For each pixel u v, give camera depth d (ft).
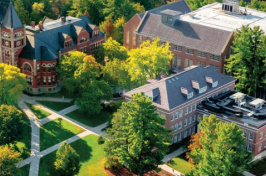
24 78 489.26
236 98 462.19
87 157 431.02
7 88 469.16
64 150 386.73
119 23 647.15
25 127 434.30
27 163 418.31
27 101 515.91
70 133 463.42
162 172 407.85
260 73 504.84
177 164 418.10
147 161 371.35
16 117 418.72
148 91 443.73
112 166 414.82
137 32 603.26
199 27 568.41
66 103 515.91
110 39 568.00
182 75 459.32
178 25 582.35
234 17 622.95
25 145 441.68
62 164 382.63
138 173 390.42
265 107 456.45
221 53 541.34
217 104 453.58
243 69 503.20
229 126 347.97
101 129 473.26
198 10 649.61
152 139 375.86
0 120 411.75
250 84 506.07
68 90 510.17
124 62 523.70
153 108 371.76
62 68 515.50
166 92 438.81
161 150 378.32
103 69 516.73
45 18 587.68
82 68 499.92
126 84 506.89
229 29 580.71
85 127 474.90
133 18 616.39
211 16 626.64
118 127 401.49
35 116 488.02
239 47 502.38
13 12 517.96
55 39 545.03
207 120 371.97
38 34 530.68
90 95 480.23
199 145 397.19
